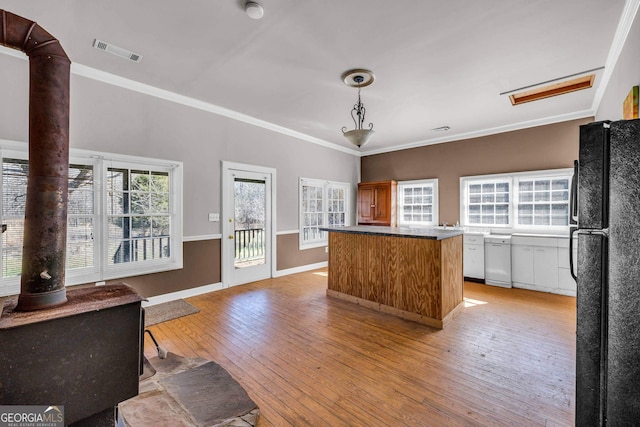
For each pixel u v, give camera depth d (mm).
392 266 3479
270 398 1953
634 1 2051
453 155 5836
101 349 1160
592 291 1211
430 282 3160
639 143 1114
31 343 1029
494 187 5332
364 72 3186
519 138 5035
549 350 2568
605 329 1186
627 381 1144
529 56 2857
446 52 2791
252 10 2164
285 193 5512
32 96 1171
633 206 1124
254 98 3990
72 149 3082
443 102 4055
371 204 6750
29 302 1123
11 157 2779
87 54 2879
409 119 4816
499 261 4719
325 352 2564
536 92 3797
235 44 2684
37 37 1159
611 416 1175
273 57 2906
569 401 1891
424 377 2176
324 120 4922
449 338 2826
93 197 3271
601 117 3781
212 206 4352
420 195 6363
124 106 3449
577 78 3342
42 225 1158
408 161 6523
